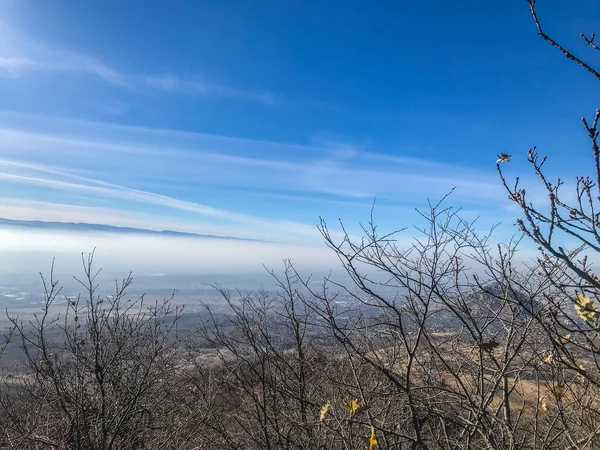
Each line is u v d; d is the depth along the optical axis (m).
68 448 4.46
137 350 5.23
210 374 5.01
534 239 1.62
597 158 1.37
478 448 3.20
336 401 4.13
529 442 3.51
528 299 2.64
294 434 4.55
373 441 2.92
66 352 5.27
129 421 5.02
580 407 3.13
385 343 4.18
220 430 4.57
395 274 3.04
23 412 5.03
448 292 3.14
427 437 3.51
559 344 2.14
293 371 4.67
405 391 3.04
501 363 3.24
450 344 3.57
